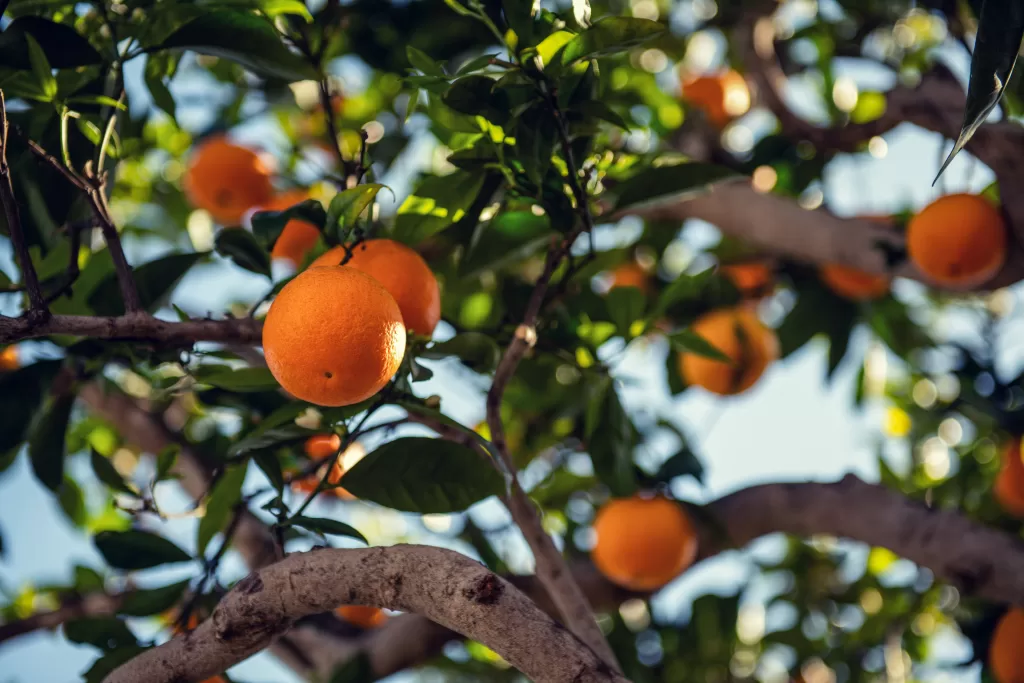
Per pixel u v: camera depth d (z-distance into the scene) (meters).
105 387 2.42
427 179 2.24
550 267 2.22
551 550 2.22
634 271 2.72
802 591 2.87
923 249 2.38
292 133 2.79
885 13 2.71
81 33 2.26
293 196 2.47
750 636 2.85
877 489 2.54
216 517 2.30
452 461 2.17
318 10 2.53
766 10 2.69
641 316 2.41
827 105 2.80
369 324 2.08
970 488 2.77
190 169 2.57
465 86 2.17
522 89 2.18
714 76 2.76
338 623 2.61
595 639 2.21
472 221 2.26
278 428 2.20
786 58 2.80
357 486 2.17
